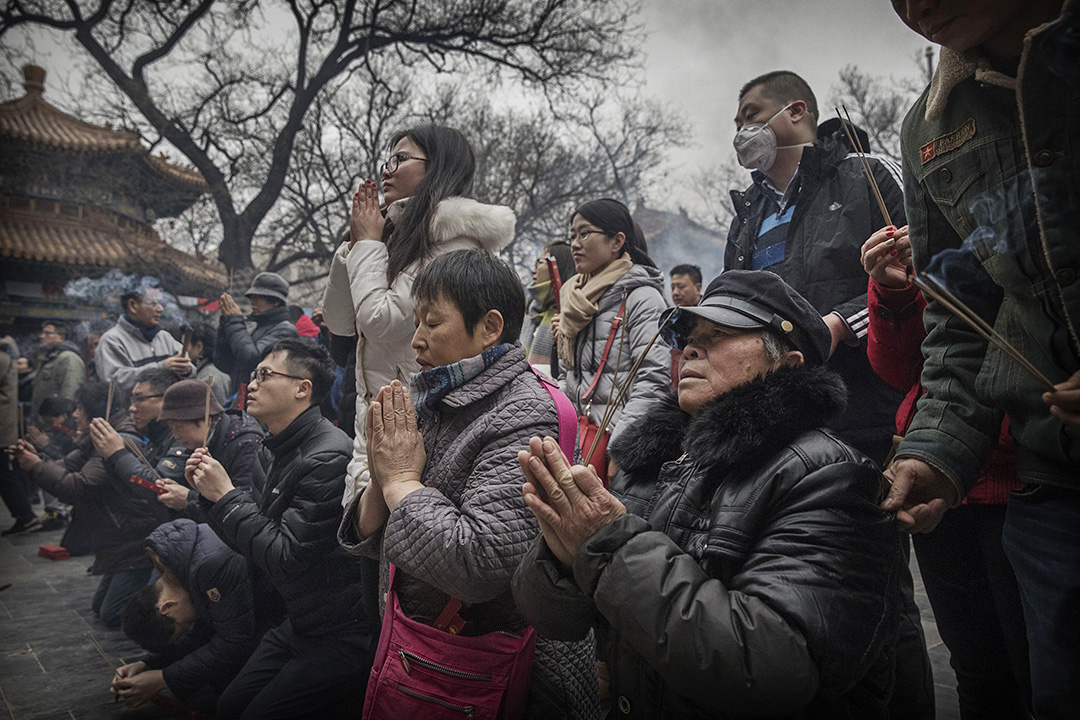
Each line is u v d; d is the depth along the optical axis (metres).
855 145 1.74
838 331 1.89
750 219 2.37
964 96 1.30
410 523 1.48
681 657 1.08
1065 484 1.19
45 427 6.12
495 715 1.50
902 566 1.49
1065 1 1.05
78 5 12.39
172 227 13.81
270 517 2.34
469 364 1.63
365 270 2.13
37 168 12.88
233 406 3.59
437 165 2.21
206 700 2.62
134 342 5.31
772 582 1.11
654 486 1.46
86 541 5.06
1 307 13.18
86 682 2.97
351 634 2.29
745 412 1.24
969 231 1.31
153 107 13.02
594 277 2.90
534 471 1.21
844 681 1.10
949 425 1.39
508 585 1.46
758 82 2.24
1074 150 1.08
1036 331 1.21
